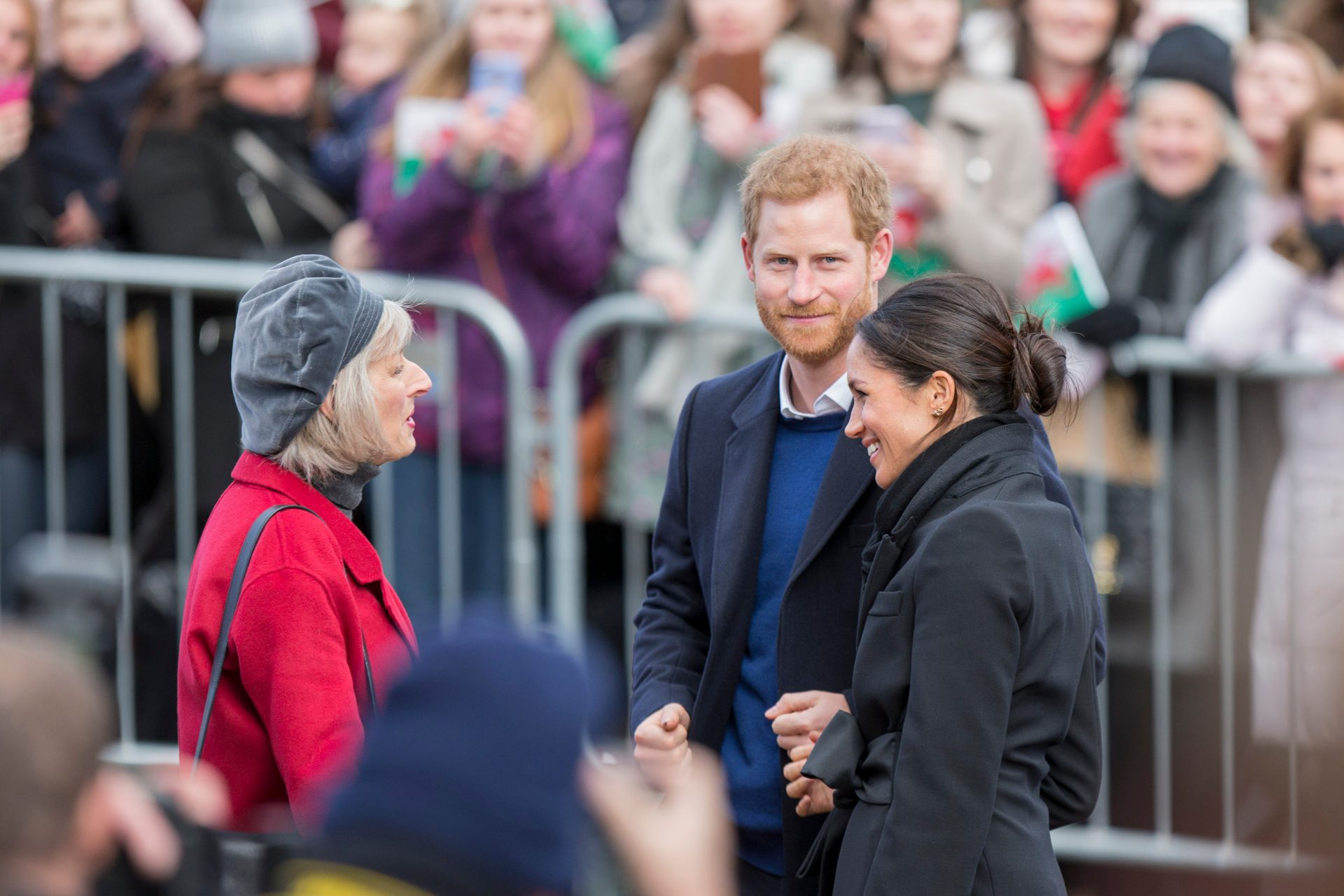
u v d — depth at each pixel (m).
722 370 17.45
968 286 9.70
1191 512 16.55
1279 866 14.88
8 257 16.86
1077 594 9.37
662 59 19.09
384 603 10.08
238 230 18.16
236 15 18.33
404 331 10.09
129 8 19.34
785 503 10.84
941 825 8.84
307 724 9.16
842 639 10.39
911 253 16.78
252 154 18.42
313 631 9.36
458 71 18.44
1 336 17.22
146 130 18.23
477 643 4.95
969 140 17.72
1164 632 16.34
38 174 18.69
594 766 5.27
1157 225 17.42
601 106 18.73
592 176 18.14
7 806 4.68
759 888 10.98
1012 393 9.66
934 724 8.92
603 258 18.12
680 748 10.81
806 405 10.87
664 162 18.44
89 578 9.72
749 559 10.79
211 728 9.57
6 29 18.31
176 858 5.79
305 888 4.80
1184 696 16.55
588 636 17.75
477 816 4.70
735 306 17.73
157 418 17.61
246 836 7.73
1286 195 17.08
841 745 9.52
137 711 16.86
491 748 4.77
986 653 8.92
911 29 17.88
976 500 9.35
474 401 17.23
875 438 9.77
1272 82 18.41
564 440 17.19
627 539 17.75
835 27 19.25
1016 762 9.16
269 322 9.69
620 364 17.58
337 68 21.62
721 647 10.87
